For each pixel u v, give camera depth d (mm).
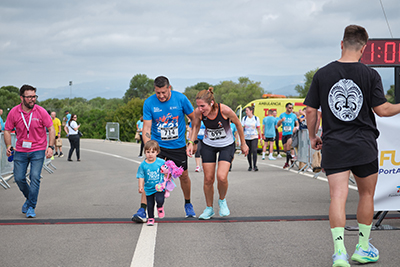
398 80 10094
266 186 9688
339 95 3908
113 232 5430
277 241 4953
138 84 128875
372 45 10047
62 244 4883
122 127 44438
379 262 4168
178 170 5723
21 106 6645
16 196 8766
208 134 6102
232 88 81000
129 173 12922
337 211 3812
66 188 9695
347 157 3857
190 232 5414
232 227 5672
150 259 4309
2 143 10367
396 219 6066
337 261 3688
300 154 12961
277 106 23453
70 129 17766
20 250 4648
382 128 5332
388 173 5375
